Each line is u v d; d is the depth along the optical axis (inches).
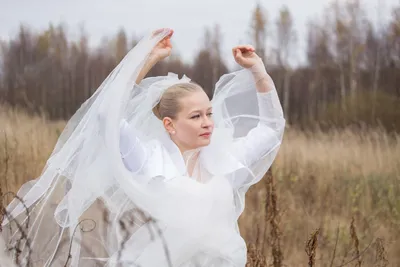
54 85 1635.1
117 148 105.5
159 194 104.9
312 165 292.2
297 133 401.4
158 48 115.4
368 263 186.9
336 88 1451.8
